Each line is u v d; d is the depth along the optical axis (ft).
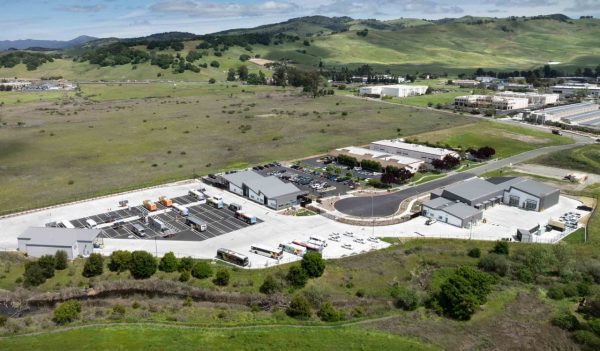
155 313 229.04
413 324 220.84
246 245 303.68
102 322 219.82
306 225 337.31
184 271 263.08
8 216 347.77
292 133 646.74
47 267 261.24
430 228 333.42
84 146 568.00
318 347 200.75
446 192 377.30
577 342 209.36
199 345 201.16
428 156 507.30
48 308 237.25
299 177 447.01
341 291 250.98
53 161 501.97
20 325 216.13
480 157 522.88
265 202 374.63
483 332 215.72
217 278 254.27
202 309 233.76
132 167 481.46
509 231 330.54
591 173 467.93
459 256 290.56
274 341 204.54
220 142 595.88
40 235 292.20
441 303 235.61
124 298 246.68
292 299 237.86
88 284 256.32
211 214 357.00
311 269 259.80
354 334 211.41
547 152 554.46
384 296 245.86
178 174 454.81
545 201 371.76
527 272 263.70
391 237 317.83
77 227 330.34
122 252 270.46
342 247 301.43
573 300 241.55
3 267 271.49
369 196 399.03
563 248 279.49
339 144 581.12
